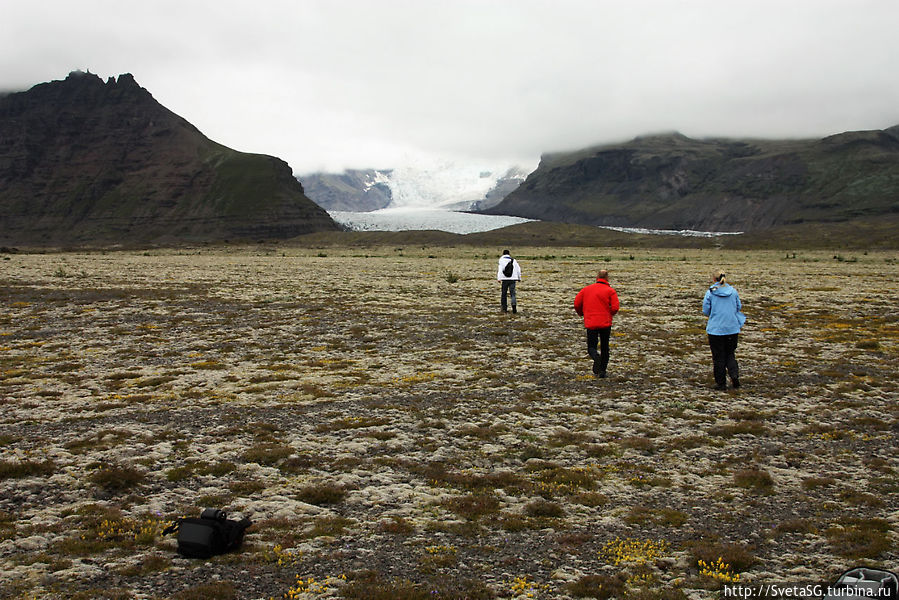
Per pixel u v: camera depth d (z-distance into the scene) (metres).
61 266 77.56
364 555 8.60
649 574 8.15
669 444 13.34
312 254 143.25
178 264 84.62
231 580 7.89
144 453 12.58
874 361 21.59
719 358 17.78
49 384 18.59
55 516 9.80
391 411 15.56
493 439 13.59
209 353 23.41
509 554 8.72
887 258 118.94
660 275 64.44
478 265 85.50
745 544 9.00
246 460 12.29
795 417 15.21
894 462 12.22
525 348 24.02
